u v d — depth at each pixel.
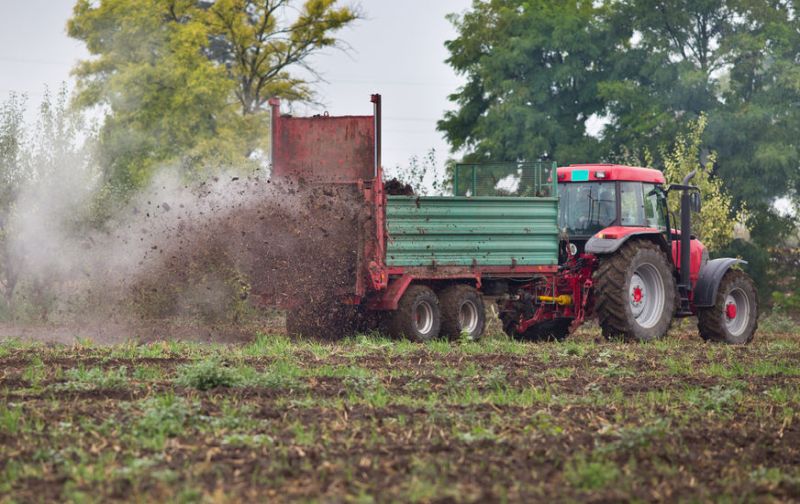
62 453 24.30
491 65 127.69
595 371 41.16
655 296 57.94
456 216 54.66
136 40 121.75
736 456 25.83
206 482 22.31
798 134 116.00
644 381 38.88
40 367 38.88
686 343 56.97
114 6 121.06
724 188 115.44
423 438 26.84
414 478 22.34
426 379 37.44
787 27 120.25
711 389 35.59
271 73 143.38
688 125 104.06
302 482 22.34
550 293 58.28
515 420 29.25
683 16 121.19
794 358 48.44
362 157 57.03
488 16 138.50
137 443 25.62
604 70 127.69
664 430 27.92
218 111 119.56
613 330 56.38
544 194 59.16
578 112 129.50
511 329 60.25
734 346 55.28
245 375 36.47
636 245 56.88
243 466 23.55
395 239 53.03
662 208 60.69
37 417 28.36
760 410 32.41
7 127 71.75
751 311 63.12
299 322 55.72
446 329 54.97
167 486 21.78
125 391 33.12
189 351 45.78
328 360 42.94
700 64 125.31
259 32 139.50
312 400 31.61
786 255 116.31
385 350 47.25
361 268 52.75
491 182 60.88
